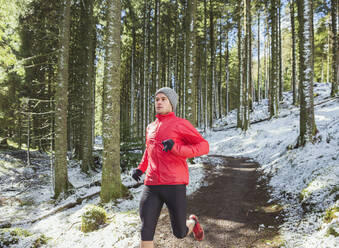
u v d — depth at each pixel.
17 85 14.31
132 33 24.20
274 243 3.24
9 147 18.03
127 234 3.76
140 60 27.23
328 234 2.84
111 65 6.09
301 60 7.39
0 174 11.98
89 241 3.98
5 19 8.64
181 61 26.22
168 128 2.15
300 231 3.38
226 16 25.12
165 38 25.84
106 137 6.09
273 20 18.17
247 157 12.16
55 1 10.82
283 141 11.06
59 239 4.39
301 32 7.36
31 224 6.16
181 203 2.07
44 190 10.21
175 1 20.88
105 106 6.12
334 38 18.39
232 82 38.50
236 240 3.53
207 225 4.21
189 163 10.26
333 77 18.80
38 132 16.20
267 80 33.34
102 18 14.65
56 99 8.65
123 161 11.48
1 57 8.05
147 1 20.30
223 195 6.07
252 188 6.51
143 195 2.18
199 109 25.84
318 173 4.89
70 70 15.35
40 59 13.66
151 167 2.17
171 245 3.48
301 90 7.37
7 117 14.66
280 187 5.68
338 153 5.51
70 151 21.02
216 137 20.16
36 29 11.20
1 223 6.09
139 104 28.08
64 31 8.62
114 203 5.82
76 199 7.29
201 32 26.39
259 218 4.28
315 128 7.27
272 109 18.95
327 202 3.68
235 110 31.39
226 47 28.25
